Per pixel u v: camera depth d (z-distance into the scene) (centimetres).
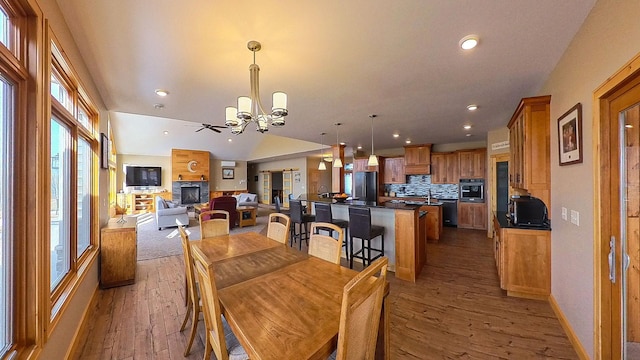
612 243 154
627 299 150
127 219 379
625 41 130
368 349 122
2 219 122
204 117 409
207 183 1054
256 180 1384
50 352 149
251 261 196
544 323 228
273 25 169
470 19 163
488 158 533
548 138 258
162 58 213
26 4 124
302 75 246
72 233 217
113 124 773
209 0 145
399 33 178
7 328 123
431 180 687
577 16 164
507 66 229
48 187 142
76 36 182
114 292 295
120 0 146
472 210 630
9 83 123
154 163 1023
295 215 469
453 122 443
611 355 157
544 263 268
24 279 129
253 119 225
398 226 338
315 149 839
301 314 122
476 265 383
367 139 622
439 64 224
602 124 157
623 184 149
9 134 124
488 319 235
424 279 331
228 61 218
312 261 197
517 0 146
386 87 277
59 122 196
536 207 275
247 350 102
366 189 748
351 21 164
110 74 244
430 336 211
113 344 202
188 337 212
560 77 219
